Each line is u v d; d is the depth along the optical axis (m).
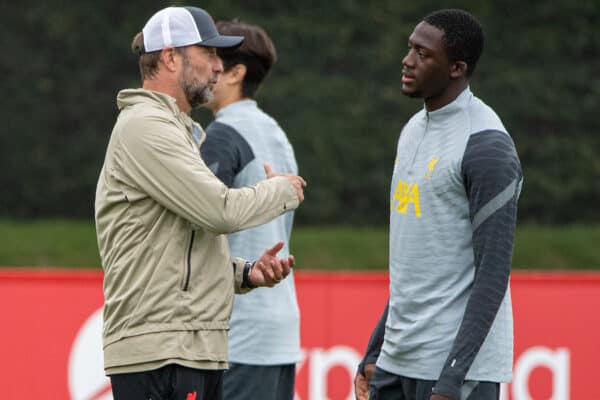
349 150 50.72
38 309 23.38
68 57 53.41
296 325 15.95
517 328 23.83
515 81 51.78
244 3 52.69
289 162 16.09
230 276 12.45
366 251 44.03
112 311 12.08
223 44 12.66
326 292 24.03
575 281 23.95
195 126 12.69
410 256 13.19
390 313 13.59
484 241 12.31
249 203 12.13
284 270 12.98
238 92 15.98
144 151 11.89
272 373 15.55
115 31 53.50
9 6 53.28
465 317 12.31
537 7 52.88
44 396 23.17
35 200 52.56
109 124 53.50
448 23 13.05
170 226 11.99
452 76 13.06
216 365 12.11
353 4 52.38
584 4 52.69
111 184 12.15
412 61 13.16
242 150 15.41
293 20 52.22
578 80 52.22
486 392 12.76
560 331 23.84
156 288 11.84
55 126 53.12
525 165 51.38
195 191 11.82
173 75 12.59
